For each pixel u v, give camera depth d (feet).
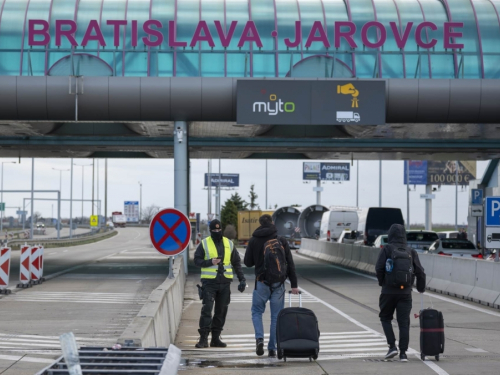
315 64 172.45
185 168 165.27
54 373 27.96
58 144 198.18
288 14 176.86
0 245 342.64
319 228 356.59
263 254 63.05
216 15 175.94
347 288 141.90
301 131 192.54
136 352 32.96
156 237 79.30
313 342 58.90
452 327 84.84
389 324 62.64
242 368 56.85
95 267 205.87
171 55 171.83
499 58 173.37
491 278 111.04
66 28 171.94
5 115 161.68
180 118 164.25
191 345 71.26
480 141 203.82
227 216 653.71
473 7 176.35
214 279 69.72
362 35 168.35
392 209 251.80
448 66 173.37
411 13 177.17
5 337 73.15
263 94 160.45
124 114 162.61
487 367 57.52
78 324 83.76
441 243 171.83
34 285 140.87
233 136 197.06
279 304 63.00
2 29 171.53
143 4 176.65
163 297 63.21
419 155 234.17
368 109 160.66
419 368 57.00
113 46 172.14
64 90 159.43
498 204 115.55
